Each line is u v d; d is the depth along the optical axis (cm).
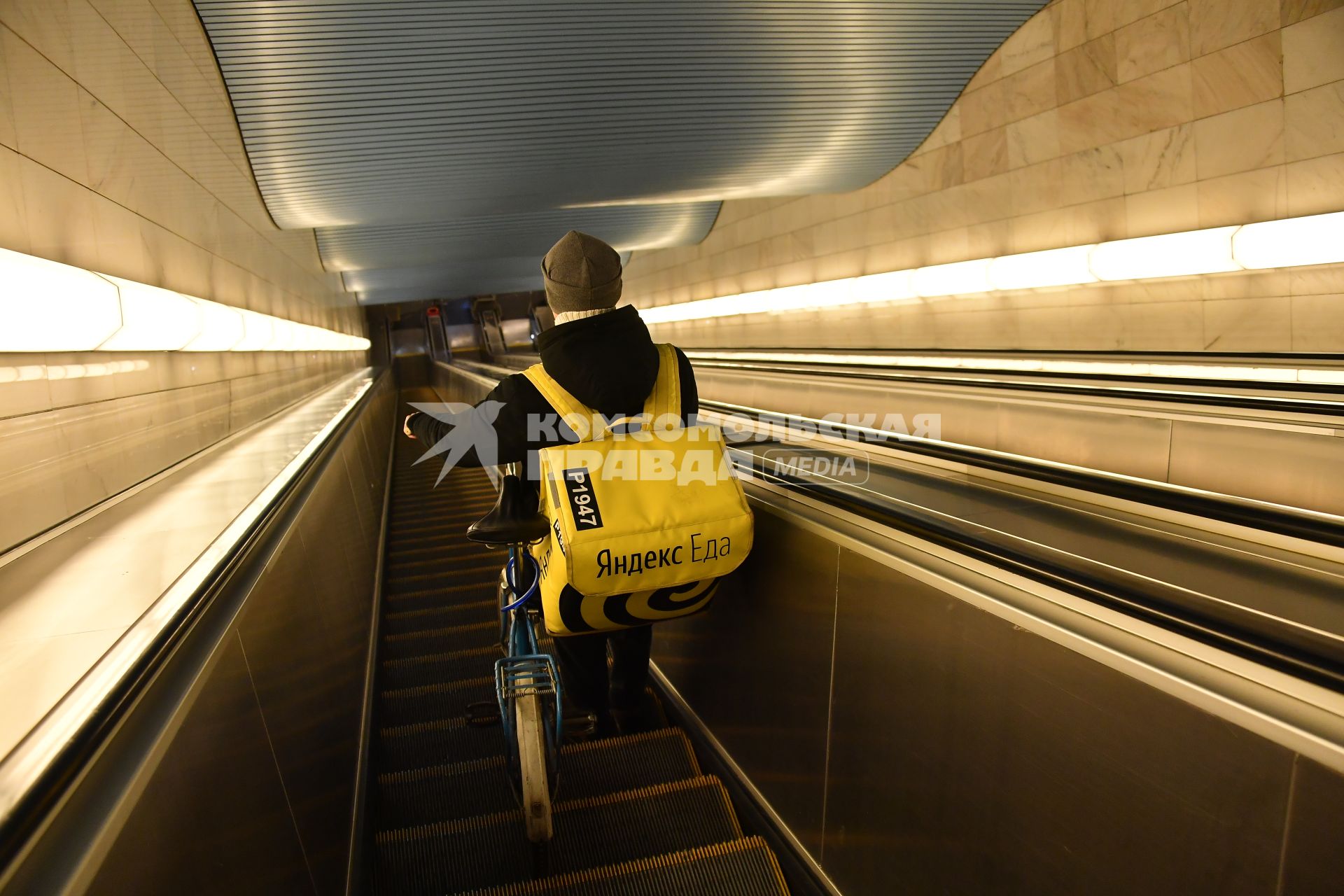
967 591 148
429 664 374
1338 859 87
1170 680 107
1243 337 614
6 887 72
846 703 192
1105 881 121
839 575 193
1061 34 727
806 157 925
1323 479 287
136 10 441
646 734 272
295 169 756
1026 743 136
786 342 1397
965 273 859
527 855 218
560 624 208
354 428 559
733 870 200
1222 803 101
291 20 551
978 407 495
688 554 190
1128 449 382
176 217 498
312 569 246
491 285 2414
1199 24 614
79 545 219
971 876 151
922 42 750
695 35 639
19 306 235
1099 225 725
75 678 128
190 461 414
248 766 136
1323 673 96
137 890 87
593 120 738
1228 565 152
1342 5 525
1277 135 573
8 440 250
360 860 207
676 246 1712
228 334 525
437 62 608
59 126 341
